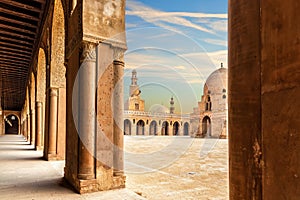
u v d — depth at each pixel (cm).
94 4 491
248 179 112
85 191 451
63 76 892
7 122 4275
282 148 88
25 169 702
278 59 91
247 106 114
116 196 433
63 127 899
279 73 90
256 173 108
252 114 111
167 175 735
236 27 122
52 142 885
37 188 483
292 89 85
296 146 82
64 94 898
